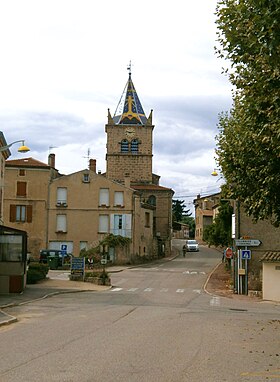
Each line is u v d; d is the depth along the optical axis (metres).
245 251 36.12
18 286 28.89
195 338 14.37
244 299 32.88
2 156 38.94
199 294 34.53
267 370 10.07
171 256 72.62
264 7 11.30
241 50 14.28
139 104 80.69
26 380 8.92
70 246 60.09
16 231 28.88
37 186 60.25
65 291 31.95
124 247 59.03
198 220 109.31
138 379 9.12
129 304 26.09
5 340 13.61
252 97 14.55
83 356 11.27
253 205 17.70
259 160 16.83
